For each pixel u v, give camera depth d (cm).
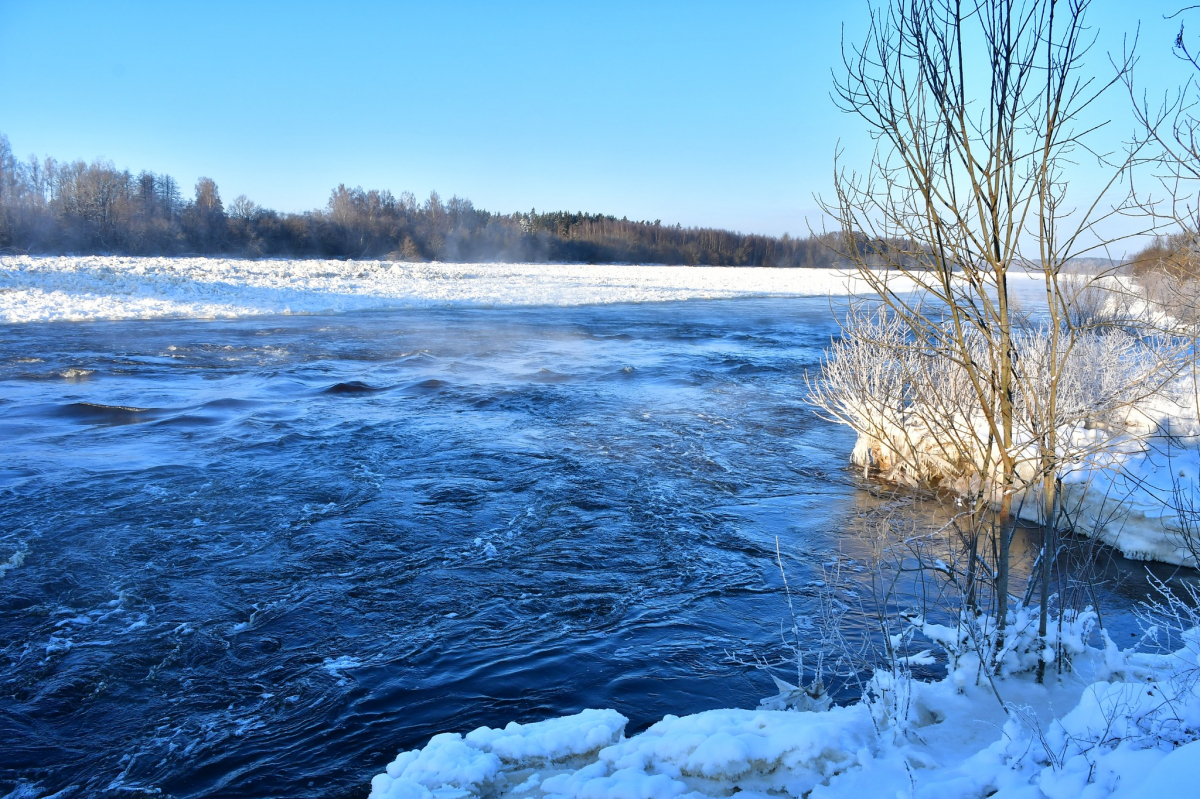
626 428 1277
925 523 796
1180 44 345
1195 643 394
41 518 805
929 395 680
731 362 2036
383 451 1098
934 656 528
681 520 839
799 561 724
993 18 316
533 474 1002
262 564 708
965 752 334
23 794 408
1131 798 248
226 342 2166
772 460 1088
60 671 525
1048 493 385
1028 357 668
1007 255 344
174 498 878
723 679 521
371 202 10100
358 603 636
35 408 1299
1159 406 860
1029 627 392
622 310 3594
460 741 374
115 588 653
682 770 338
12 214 6550
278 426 1233
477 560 727
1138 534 706
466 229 10038
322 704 491
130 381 1570
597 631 591
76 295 2914
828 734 338
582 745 367
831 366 1019
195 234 7538
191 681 517
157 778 421
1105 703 324
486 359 2011
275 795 408
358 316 2992
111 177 7356
